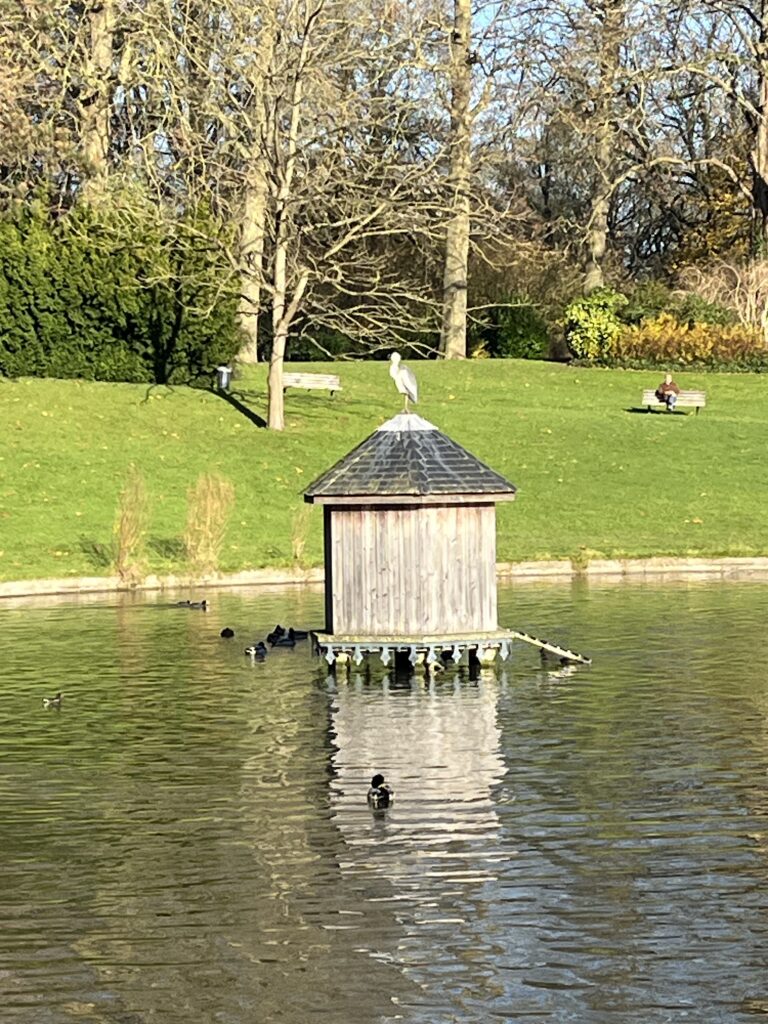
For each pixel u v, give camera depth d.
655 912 12.23
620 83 65.69
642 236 84.62
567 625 26.25
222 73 49.62
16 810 15.37
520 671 22.41
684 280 63.72
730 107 72.69
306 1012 10.68
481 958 11.47
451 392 51.34
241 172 48.44
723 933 11.81
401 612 23.20
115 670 22.67
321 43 45.31
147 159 48.56
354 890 12.85
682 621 26.47
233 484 39.28
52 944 11.84
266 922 12.20
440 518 23.19
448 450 23.59
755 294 60.00
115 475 39.16
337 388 46.97
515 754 17.25
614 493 39.97
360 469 23.30
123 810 15.29
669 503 39.31
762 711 19.11
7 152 48.53
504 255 64.44
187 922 12.23
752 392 53.16
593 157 67.62
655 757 16.97
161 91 47.75
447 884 12.95
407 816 14.87
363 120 46.12
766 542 36.19
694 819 14.59
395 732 18.50
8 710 20.02
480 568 23.41
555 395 51.69
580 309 58.16
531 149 67.31
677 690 20.55
